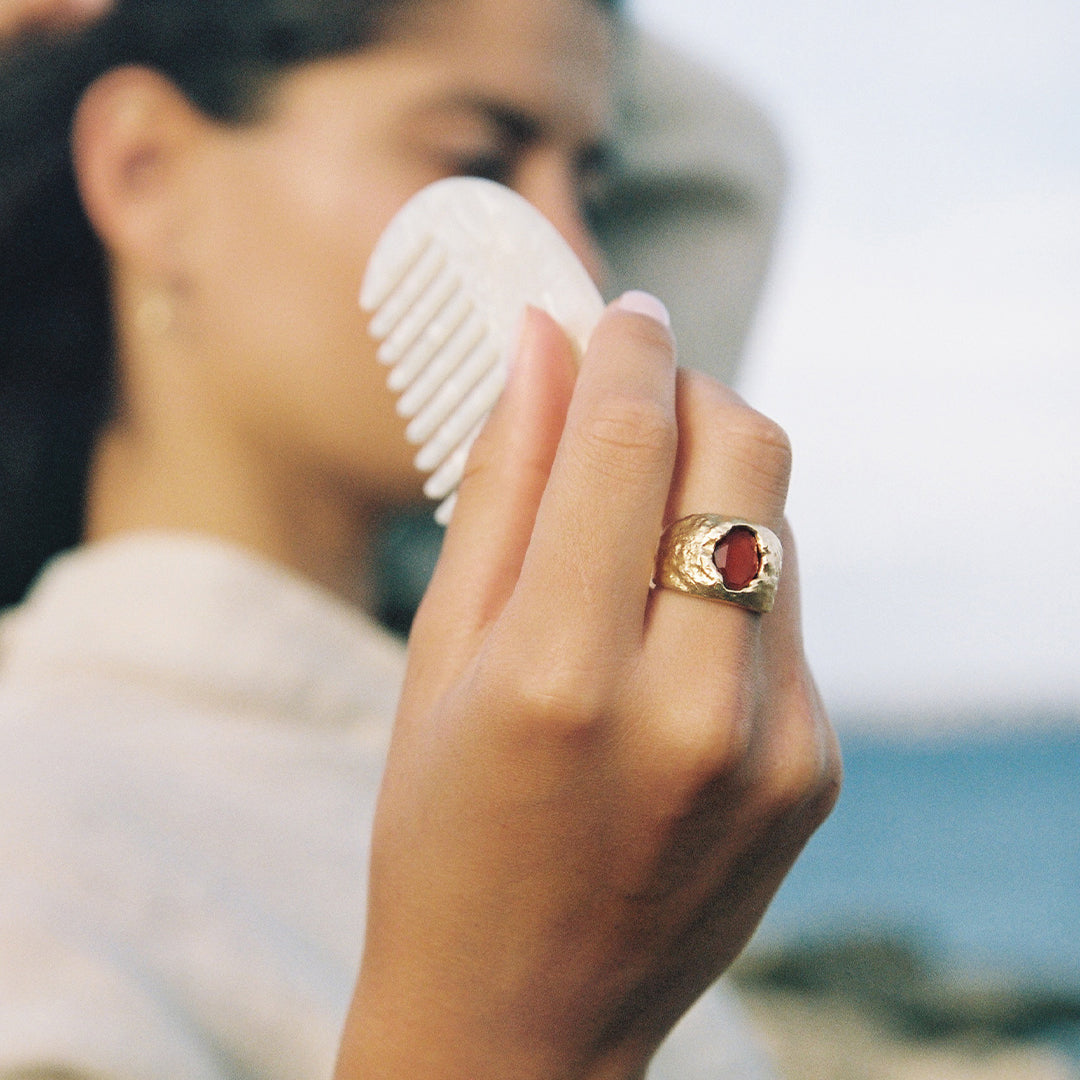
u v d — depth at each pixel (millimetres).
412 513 613
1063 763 40656
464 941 366
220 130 568
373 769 544
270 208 559
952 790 31828
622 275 868
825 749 370
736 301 909
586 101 608
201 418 588
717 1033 604
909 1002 4637
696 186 882
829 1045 3965
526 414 390
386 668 585
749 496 367
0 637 575
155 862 452
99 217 587
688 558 359
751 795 361
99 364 616
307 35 554
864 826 23953
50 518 644
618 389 366
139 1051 398
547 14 596
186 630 535
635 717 354
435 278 431
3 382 619
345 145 558
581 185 642
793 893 15430
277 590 561
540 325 401
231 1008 436
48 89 579
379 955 374
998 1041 4367
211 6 561
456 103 569
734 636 359
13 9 586
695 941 370
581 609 355
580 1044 371
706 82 884
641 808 357
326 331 557
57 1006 399
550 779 355
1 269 597
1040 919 11922
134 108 575
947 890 14664
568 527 358
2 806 452
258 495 588
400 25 561
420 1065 369
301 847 491
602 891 362
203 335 580
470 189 427
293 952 459
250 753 512
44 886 431
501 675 356
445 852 364
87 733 498
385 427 568
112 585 549
